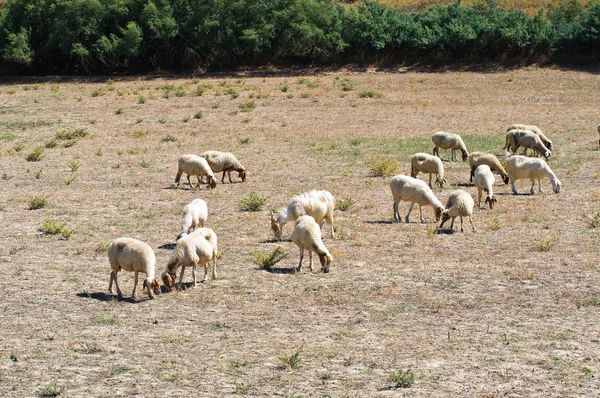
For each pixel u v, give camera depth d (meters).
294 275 17.77
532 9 77.75
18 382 11.96
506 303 15.52
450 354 12.88
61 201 26.78
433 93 56.94
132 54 68.31
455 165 32.53
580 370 12.05
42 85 63.59
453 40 67.88
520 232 21.33
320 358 12.80
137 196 27.44
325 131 42.94
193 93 56.91
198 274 18.00
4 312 15.45
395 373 12.03
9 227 23.12
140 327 14.52
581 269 17.66
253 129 44.16
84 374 12.27
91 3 69.19
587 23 66.38
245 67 70.50
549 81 59.75
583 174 29.84
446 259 18.80
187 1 70.94
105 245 20.47
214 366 12.52
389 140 39.53
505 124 43.97
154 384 11.82
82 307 15.72
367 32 69.38
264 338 13.84
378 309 15.37
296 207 20.12
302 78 63.47
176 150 37.81
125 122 47.19
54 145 39.34
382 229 21.95
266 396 11.30
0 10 77.81
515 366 12.27
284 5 70.06
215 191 28.08
